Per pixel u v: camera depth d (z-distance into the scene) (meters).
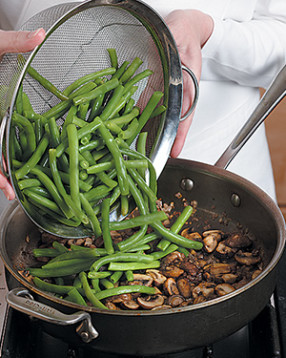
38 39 0.68
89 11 0.77
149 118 0.89
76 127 0.83
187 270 0.84
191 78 0.91
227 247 0.87
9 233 0.83
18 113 0.75
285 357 0.70
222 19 1.05
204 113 1.08
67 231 0.85
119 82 0.84
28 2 0.98
